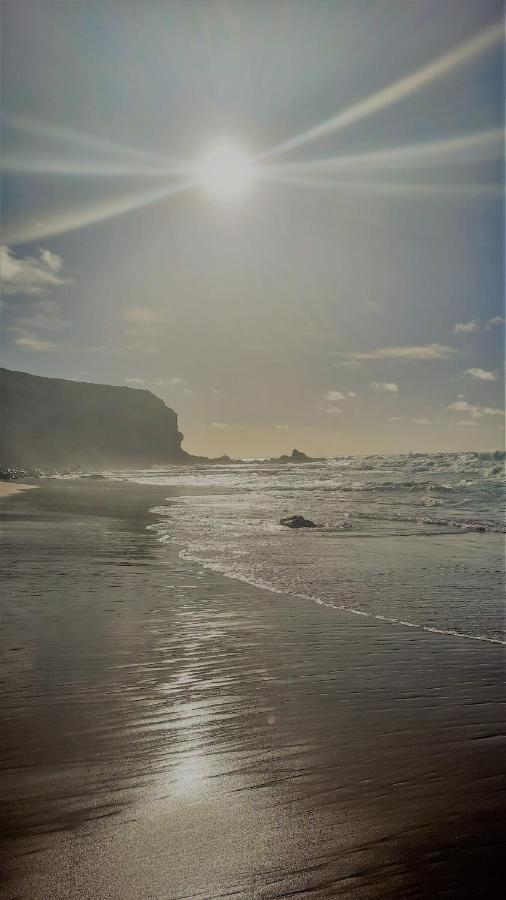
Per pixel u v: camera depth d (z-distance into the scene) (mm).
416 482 50594
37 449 145125
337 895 2920
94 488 53812
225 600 9703
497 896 2883
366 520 24250
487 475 55031
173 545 16328
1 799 3766
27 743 4562
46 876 3041
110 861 3164
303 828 3469
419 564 13398
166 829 3453
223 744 4594
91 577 11508
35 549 15156
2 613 8648
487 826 3461
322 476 72125
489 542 17266
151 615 8648
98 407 169250
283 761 4316
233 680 6051
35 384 160000
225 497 40188
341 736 4742
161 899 2898
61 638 7441
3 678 6016
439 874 3053
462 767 4211
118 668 6359
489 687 5879
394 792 3873
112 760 4301
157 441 179875
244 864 3148
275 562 13570
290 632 7848
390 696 5637
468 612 8992
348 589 10672
